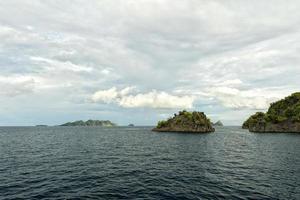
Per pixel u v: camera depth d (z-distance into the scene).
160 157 48.69
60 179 28.81
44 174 31.52
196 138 108.81
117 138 109.31
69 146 70.19
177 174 32.25
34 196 22.33
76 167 36.78
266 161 43.09
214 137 116.75
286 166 37.91
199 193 23.50
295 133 155.38
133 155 51.53
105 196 22.48
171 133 157.00
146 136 125.00
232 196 22.50
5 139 99.00
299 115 174.75
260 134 147.25
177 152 57.31
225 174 32.22
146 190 24.53
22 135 132.75
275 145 74.62
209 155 51.94
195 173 32.94
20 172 32.66
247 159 45.75
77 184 26.59
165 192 23.88
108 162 41.75
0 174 31.27
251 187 25.50
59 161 42.31
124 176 30.88
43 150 59.12
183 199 21.78
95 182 27.58
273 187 25.50
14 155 49.47
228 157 48.69
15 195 22.59
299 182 27.58
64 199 21.52
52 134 146.25
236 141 91.81
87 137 116.00
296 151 57.84
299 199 21.62
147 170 35.00
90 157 47.66
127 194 23.16
